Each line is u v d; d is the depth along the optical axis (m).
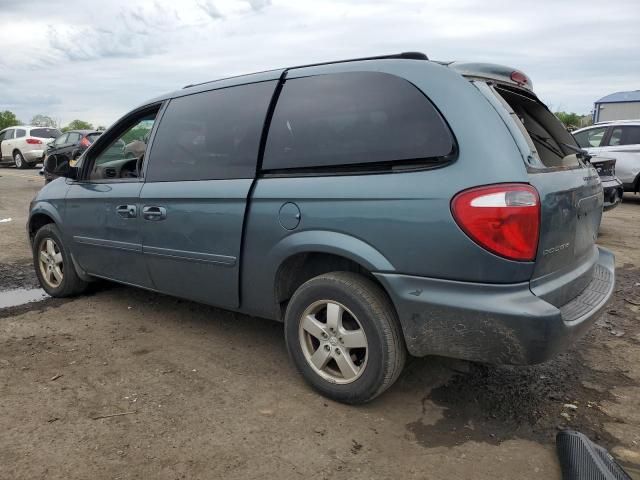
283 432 2.77
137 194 3.88
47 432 2.76
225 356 3.69
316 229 2.91
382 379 2.82
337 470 2.48
